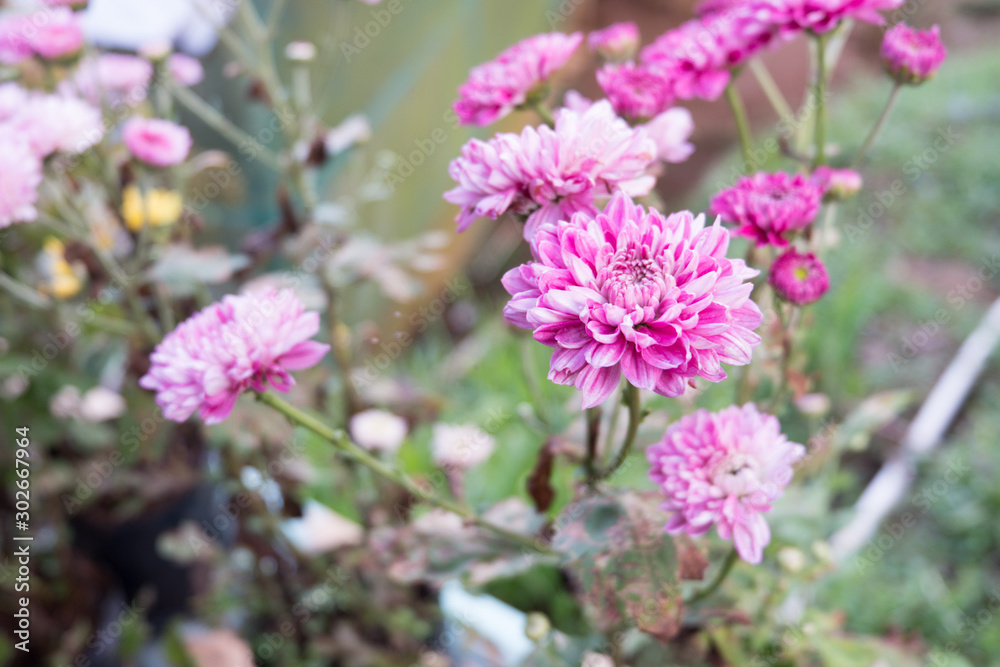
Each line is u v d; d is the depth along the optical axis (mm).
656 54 484
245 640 645
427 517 507
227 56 770
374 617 633
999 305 1152
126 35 661
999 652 766
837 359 1004
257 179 815
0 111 534
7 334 625
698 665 509
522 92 442
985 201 1395
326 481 799
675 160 454
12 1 577
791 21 453
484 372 1062
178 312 616
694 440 405
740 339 355
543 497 470
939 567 863
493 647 624
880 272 1241
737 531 393
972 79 1768
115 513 659
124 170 585
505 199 387
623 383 404
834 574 702
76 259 581
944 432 1023
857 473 979
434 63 1154
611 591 414
